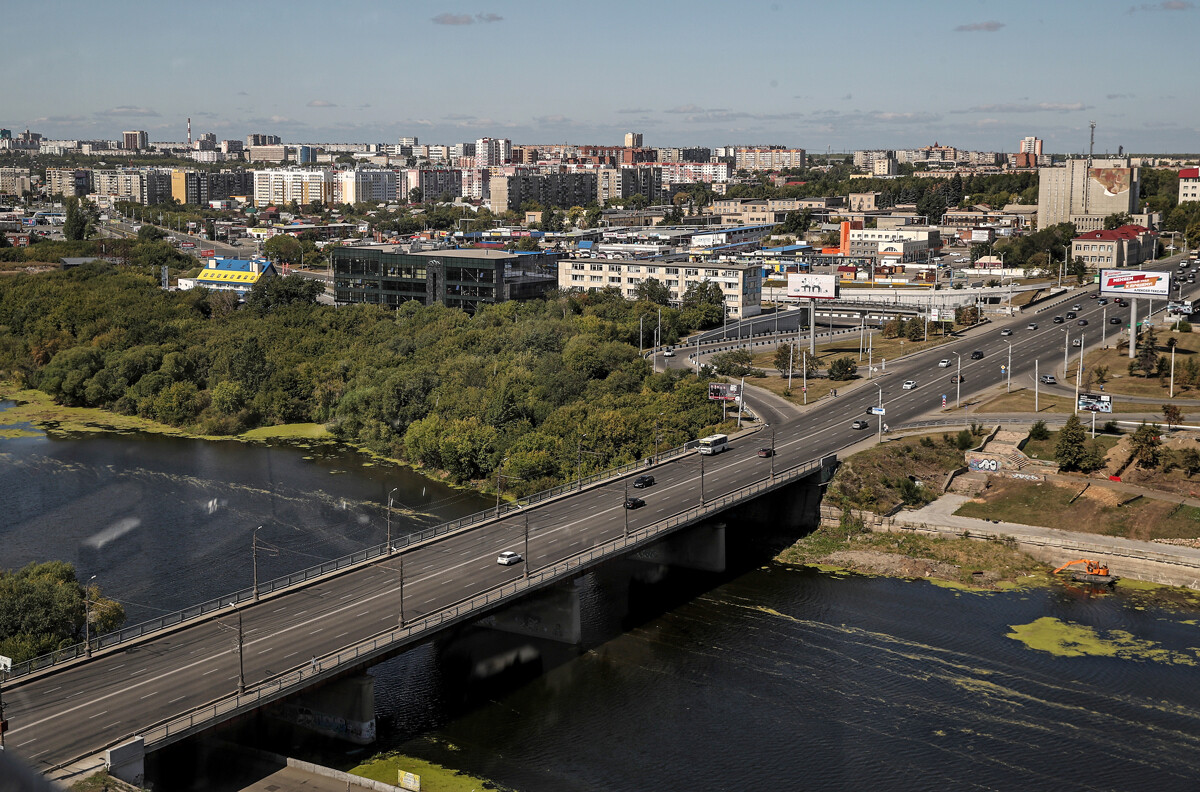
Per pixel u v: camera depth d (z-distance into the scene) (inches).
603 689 6254.9
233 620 5876.0
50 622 5920.3
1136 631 7121.1
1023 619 7337.6
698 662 6633.9
